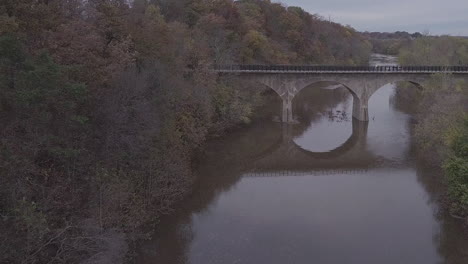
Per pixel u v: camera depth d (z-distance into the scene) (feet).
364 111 196.44
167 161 98.07
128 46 96.27
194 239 82.02
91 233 69.15
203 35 179.73
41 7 77.51
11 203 57.82
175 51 131.44
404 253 78.43
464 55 275.59
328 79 190.39
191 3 209.97
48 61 60.29
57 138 65.16
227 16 226.79
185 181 107.65
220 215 93.76
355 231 86.99
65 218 67.56
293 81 189.06
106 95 80.74
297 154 151.74
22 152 61.16
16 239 56.95
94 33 87.76
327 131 184.03
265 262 74.08
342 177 124.88
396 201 104.12
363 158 145.89
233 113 169.07
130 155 87.51
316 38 352.28
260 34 240.32
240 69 182.39
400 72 189.67
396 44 567.18
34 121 62.44
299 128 187.73
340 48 394.11
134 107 85.05
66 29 78.89
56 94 60.95
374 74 191.62
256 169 132.36
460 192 86.69
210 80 150.92
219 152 147.95
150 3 200.34
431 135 133.18
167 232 84.33
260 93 227.40
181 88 114.62
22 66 61.11
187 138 125.18
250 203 101.71
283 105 192.95
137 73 93.81
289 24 304.91
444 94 155.22
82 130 75.15
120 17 102.63
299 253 77.51
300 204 101.55
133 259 73.92
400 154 149.48
